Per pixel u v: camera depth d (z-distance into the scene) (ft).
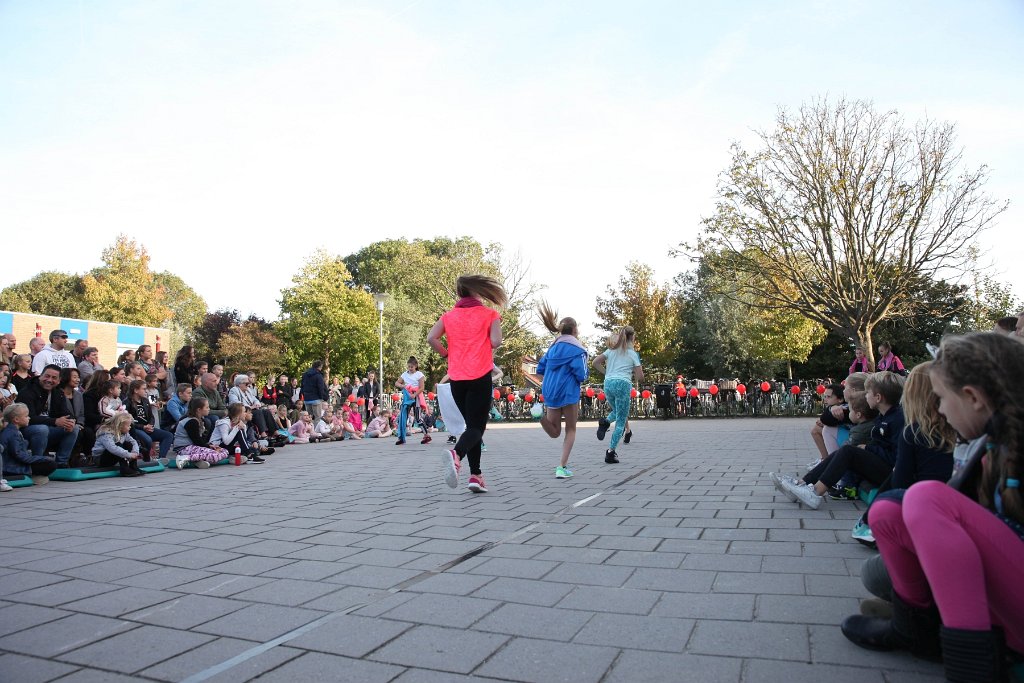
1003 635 6.43
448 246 198.59
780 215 76.54
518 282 120.16
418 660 7.73
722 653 7.73
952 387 6.57
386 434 54.54
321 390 50.75
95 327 102.99
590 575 11.11
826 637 8.16
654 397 82.53
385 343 143.95
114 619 9.33
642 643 8.09
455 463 19.15
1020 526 6.20
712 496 18.90
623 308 115.03
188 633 8.75
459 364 20.42
